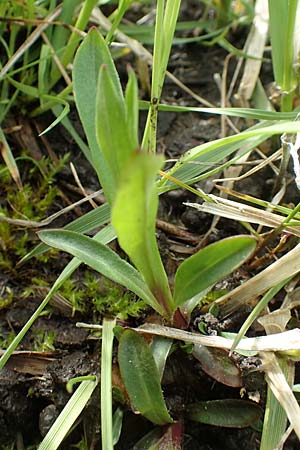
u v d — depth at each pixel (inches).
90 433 12.8
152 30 17.4
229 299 13.7
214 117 16.6
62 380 13.0
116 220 10.3
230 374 12.5
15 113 16.1
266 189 15.3
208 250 11.8
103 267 12.2
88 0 15.1
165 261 14.6
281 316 13.3
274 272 13.3
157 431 12.6
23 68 15.4
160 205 15.4
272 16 14.6
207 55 17.7
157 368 12.0
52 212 15.2
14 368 13.4
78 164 15.7
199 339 12.7
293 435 12.9
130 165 9.1
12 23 15.7
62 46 16.2
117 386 12.6
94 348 13.6
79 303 14.0
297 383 13.4
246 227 14.4
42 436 13.3
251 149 14.4
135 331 11.9
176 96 17.0
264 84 16.9
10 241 14.6
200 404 12.8
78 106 11.8
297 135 14.1
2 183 15.3
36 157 15.8
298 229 13.7
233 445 13.0
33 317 12.7
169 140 16.3
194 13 18.6
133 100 10.2
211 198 13.8
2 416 13.2
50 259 14.6
